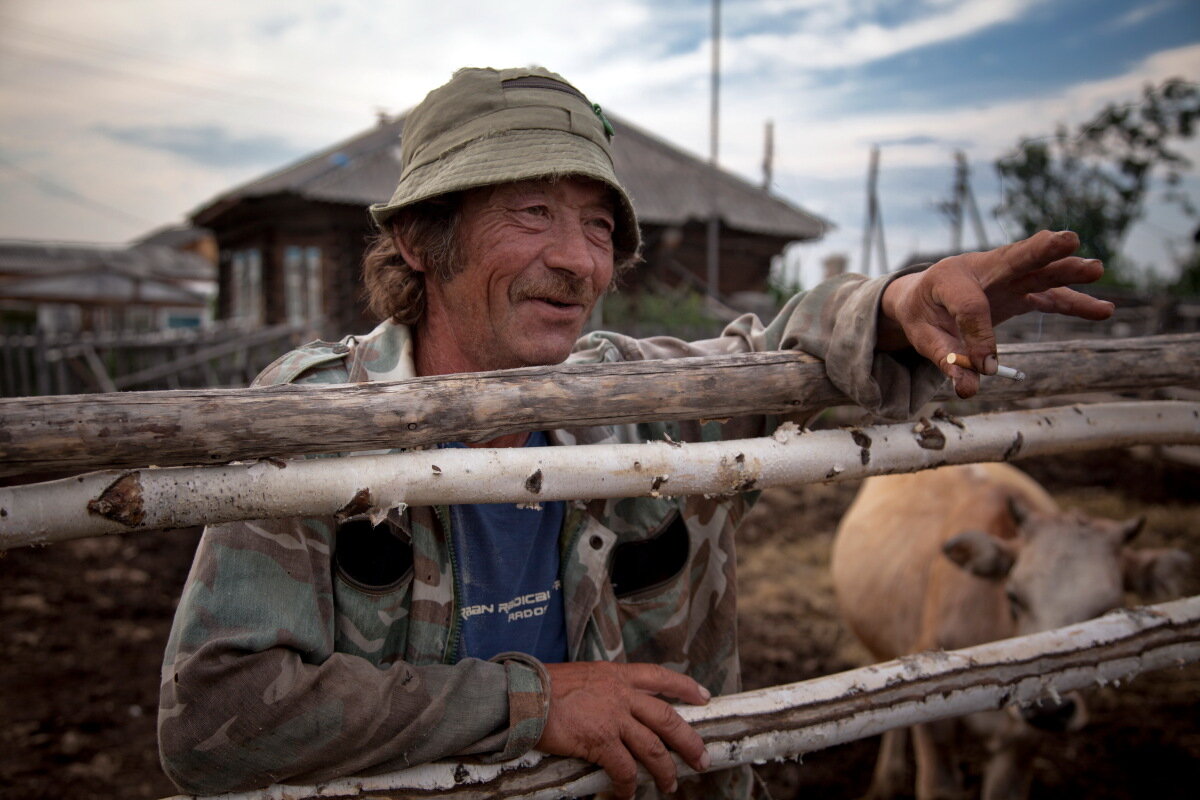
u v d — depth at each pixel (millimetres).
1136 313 10391
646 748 1058
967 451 1187
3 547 834
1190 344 1269
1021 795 2502
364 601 1059
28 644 3881
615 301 12641
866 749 3184
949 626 2744
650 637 1292
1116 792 2852
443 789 995
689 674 1382
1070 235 833
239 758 916
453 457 947
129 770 2861
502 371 964
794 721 1146
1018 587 2443
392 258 1292
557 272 1146
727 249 17938
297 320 15164
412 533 1092
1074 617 2338
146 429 816
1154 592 2518
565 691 1076
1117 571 2422
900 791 2850
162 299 31094
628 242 1312
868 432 1149
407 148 1222
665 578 1291
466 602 1143
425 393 913
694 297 12977
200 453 844
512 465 962
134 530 871
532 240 1133
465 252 1154
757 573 5094
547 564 1225
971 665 1264
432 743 968
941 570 2865
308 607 983
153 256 40500
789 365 1079
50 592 4594
